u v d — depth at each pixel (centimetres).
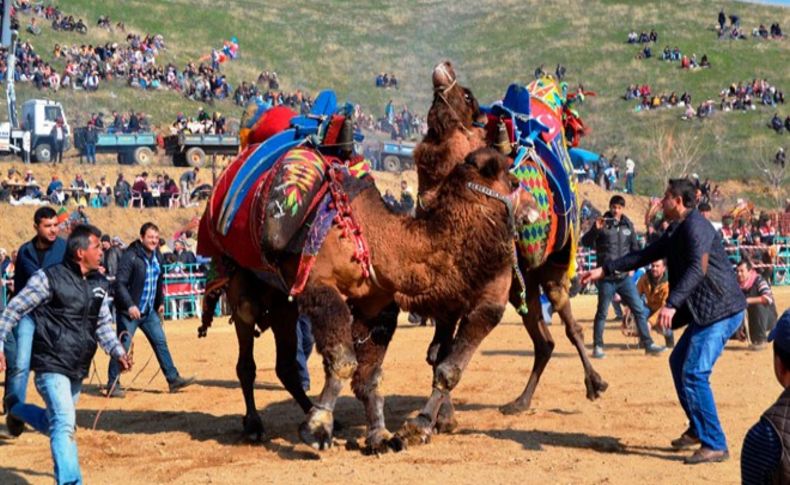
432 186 848
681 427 930
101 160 4900
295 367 965
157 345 1241
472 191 786
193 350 1720
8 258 2300
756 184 6084
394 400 1118
